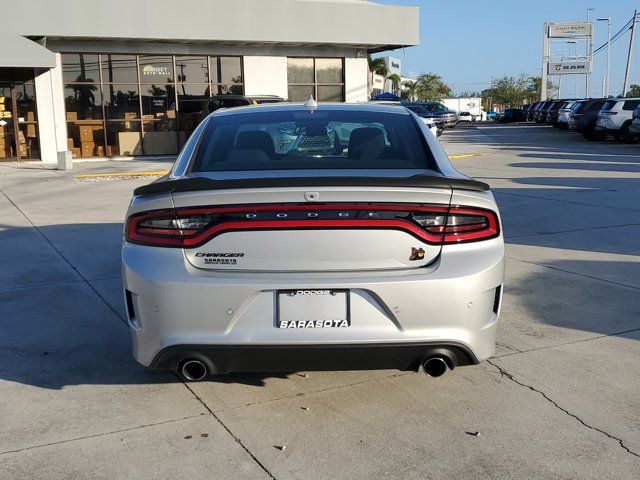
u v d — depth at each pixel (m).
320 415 3.51
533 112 55.19
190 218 3.17
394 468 3.01
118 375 4.03
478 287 3.18
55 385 3.89
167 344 3.17
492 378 3.96
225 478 2.94
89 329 4.79
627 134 25.62
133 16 19.17
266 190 3.12
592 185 12.92
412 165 3.80
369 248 3.15
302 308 3.12
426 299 3.12
